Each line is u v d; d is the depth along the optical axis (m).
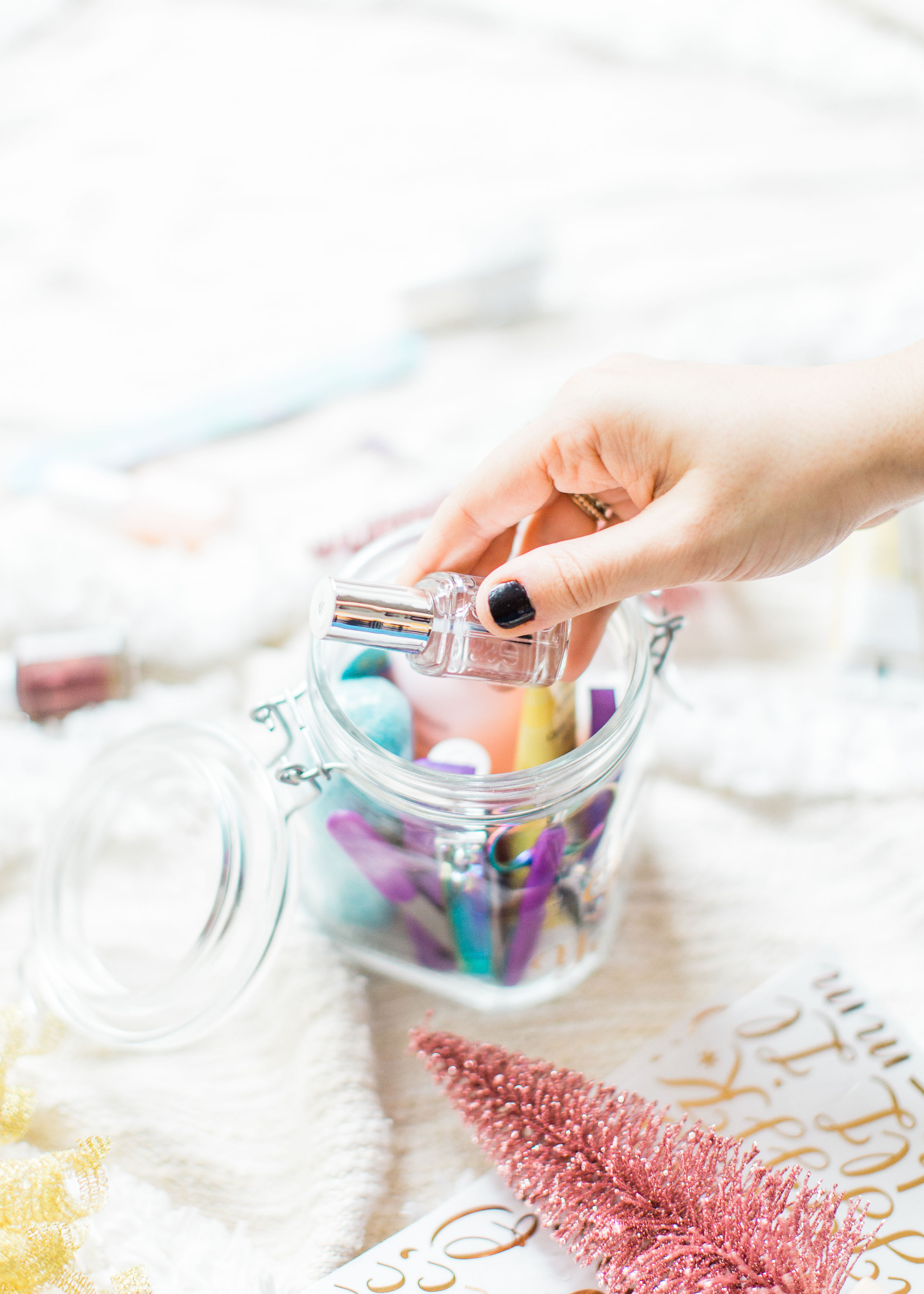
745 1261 0.37
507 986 0.51
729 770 0.60
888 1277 0.44
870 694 0.62
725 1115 0.49
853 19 0.93
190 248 0.90
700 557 0.41
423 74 1.00
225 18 1.04
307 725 0.45
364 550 0.50
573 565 0.39
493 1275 0.45
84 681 0.62
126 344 0.84
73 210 0.91
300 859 0.52
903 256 0.82
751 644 0.66
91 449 0.76
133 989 0.51
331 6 1.04
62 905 0.53
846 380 0.43
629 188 0.90
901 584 0.63
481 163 0.94
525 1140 0.41
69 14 1.04
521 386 0.78
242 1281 0.45
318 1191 0.47
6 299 0.86
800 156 0.90
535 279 0.81
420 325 0.83
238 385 0.80
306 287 0.87
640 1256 0.38
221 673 0.65
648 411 0.42
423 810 0.41
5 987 0.54
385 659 0.47
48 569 0.65
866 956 0.55
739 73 0.95
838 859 0.58
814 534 0.43
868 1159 0.47
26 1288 0.41
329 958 0.54
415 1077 0.51
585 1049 0.52
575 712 0.47
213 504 0.71
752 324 0.75
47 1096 0.51
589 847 0.46
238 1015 0.54
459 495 0.46
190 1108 0.51
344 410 0.79
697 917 0.56
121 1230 0.46
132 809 0.57
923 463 0.42
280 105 0.98
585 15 0.99
